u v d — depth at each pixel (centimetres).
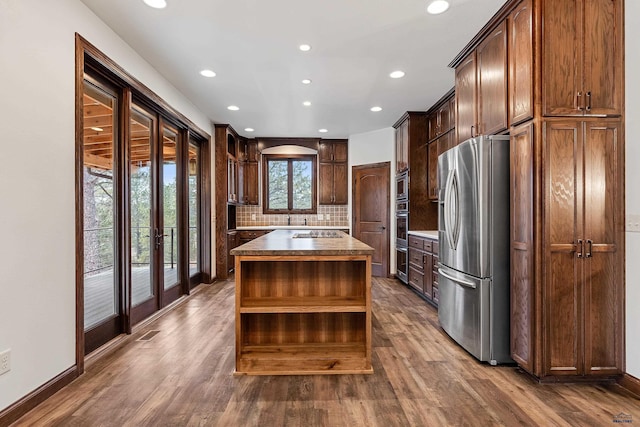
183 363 255
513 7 240
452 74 363
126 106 309
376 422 182
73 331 228
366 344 241
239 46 301
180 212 455
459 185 282
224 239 564
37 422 181
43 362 203
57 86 215
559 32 218
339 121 552
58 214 215
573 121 218
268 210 709
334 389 217
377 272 602
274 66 342
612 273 220
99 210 286
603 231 219
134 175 336
